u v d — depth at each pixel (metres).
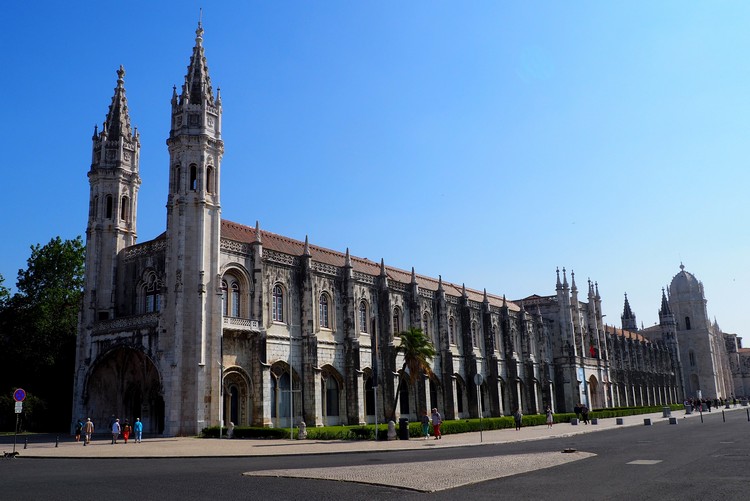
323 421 66.38
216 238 58.12
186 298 55.69
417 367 65.12
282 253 65.00
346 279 71.44
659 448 37.81
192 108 59.69
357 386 68.69
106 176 67.31
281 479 24.47
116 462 33.91
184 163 58.38
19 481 25.12
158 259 62.53
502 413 97.56
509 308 106.38
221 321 56.47
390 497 20.17
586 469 27.22
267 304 62.03
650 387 159.50
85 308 64.12
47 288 77.31
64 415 72.06
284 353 63.09
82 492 21.75
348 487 22.33
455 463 29.44
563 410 115.56
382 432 50.59
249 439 49.69
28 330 73.38
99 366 61.69
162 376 54.81
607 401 127.69
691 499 19.08
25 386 71.75
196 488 22.34
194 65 61.75
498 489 21.64
